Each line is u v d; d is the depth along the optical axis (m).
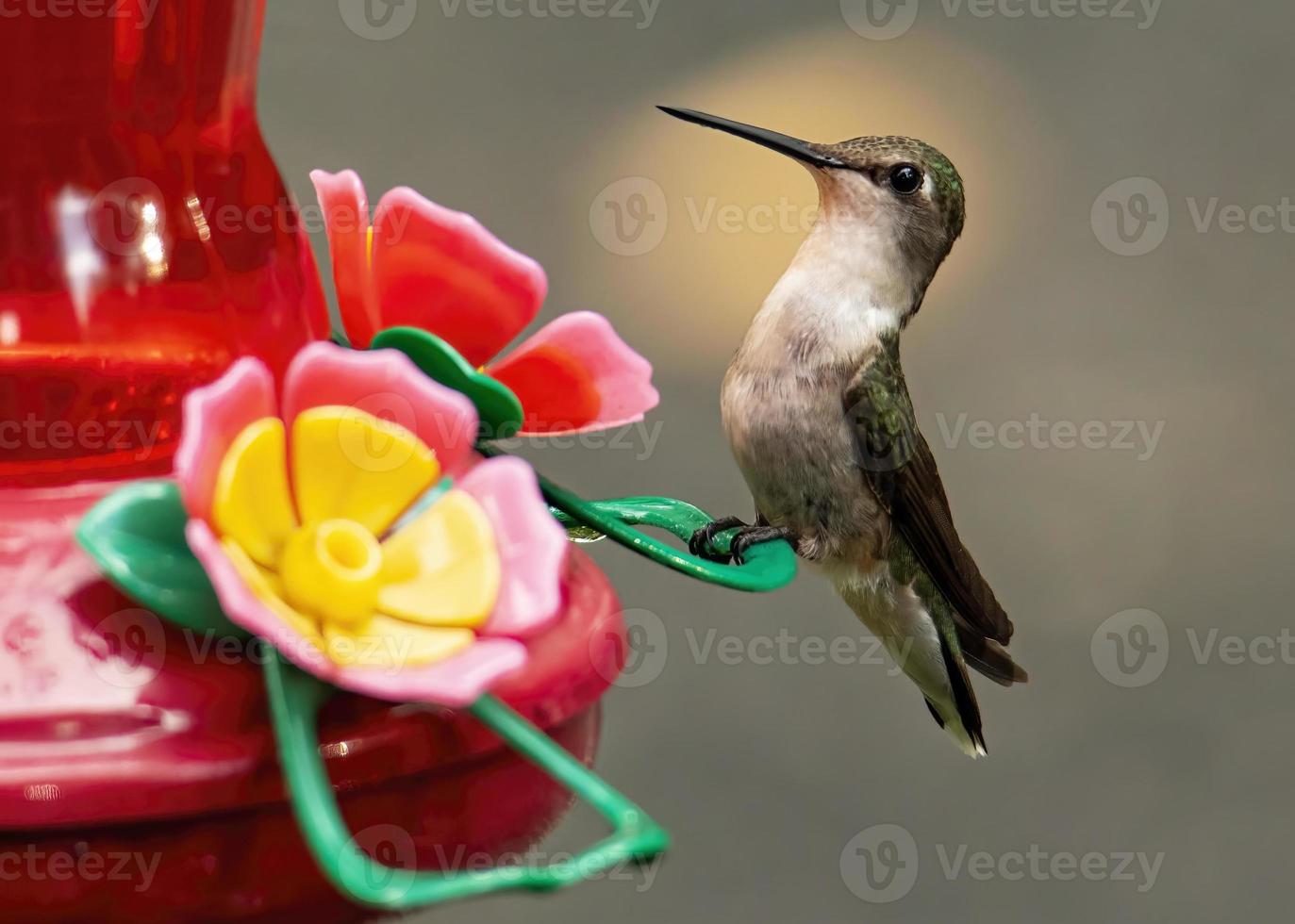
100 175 1.98
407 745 1.74
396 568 1.74
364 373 1.82
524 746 1.71
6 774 1.59
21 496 1.92
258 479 1.70
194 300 1.98
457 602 1.73
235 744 1.66
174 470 1.97
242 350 1.98
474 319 1.99
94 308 1.98
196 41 1.98
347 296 1.99
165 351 1.98
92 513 1.66
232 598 1.54
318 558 1.67
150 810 1.62
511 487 1.81
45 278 1.97
